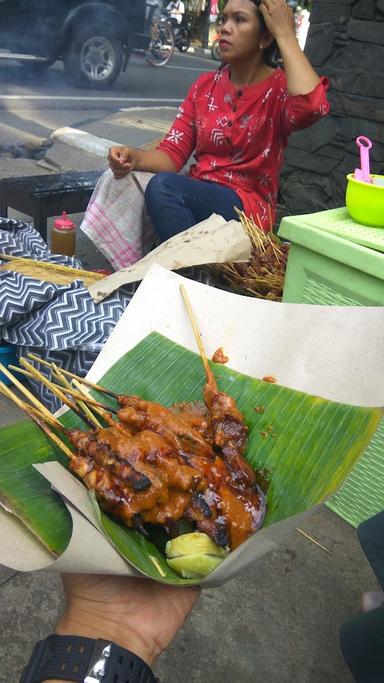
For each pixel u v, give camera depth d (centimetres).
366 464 212
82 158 668
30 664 97
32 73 1122
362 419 119
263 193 353
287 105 317
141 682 95
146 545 118
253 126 332
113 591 106
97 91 1122
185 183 329
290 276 223
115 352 153
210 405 138
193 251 275
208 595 195
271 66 336
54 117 881
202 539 115
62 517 110
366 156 217
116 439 121
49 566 88
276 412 135
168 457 121
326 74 407
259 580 203
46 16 1015
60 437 132
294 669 176
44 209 368
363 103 394
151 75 1426
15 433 128
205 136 350
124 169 334
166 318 156
